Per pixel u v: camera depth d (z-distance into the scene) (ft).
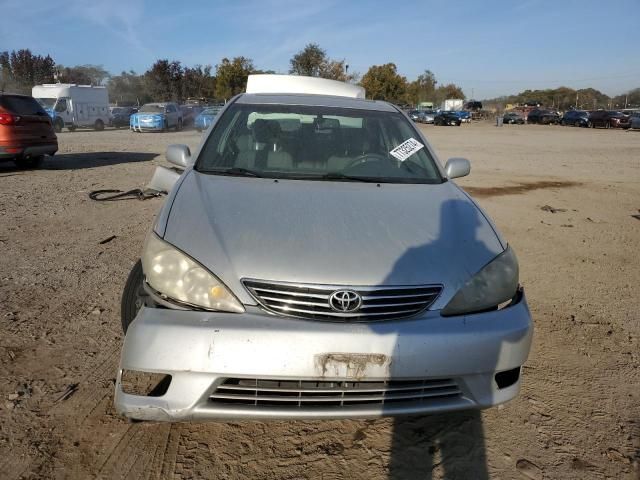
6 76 175.73
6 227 19.49
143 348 6.88
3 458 7.38
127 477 7.20
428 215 8.89
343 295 7.07
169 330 6.87
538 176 40.14
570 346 11.60
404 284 7.29
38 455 7.48
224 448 7.88
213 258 7.40
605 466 7.80
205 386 6.84
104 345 10.65
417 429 8.50
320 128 11.73
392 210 8.91
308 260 7.36
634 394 9.74
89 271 14.96
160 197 26.03
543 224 23.91
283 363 6.76
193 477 7.26
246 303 7.11
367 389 7.08
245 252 7.45
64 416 8.36
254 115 11.90
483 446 8.14
